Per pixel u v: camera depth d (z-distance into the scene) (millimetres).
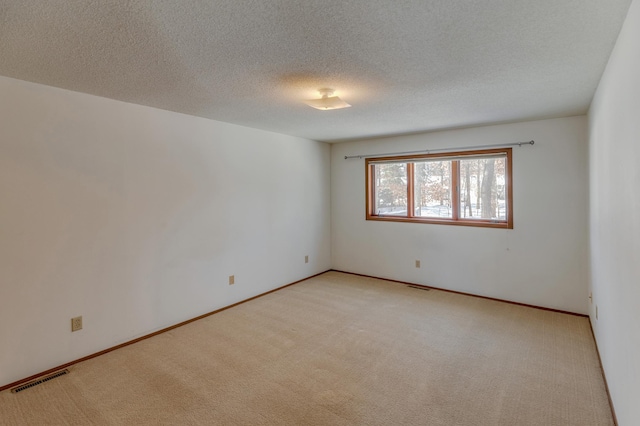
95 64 2123
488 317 3586
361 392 2283
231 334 3215
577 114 3512
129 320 3037
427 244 4672
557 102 3049
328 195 5586
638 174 1441
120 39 1783
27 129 2418
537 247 3844
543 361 2668
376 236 5160
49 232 2539
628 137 1620
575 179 3600
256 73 2291
